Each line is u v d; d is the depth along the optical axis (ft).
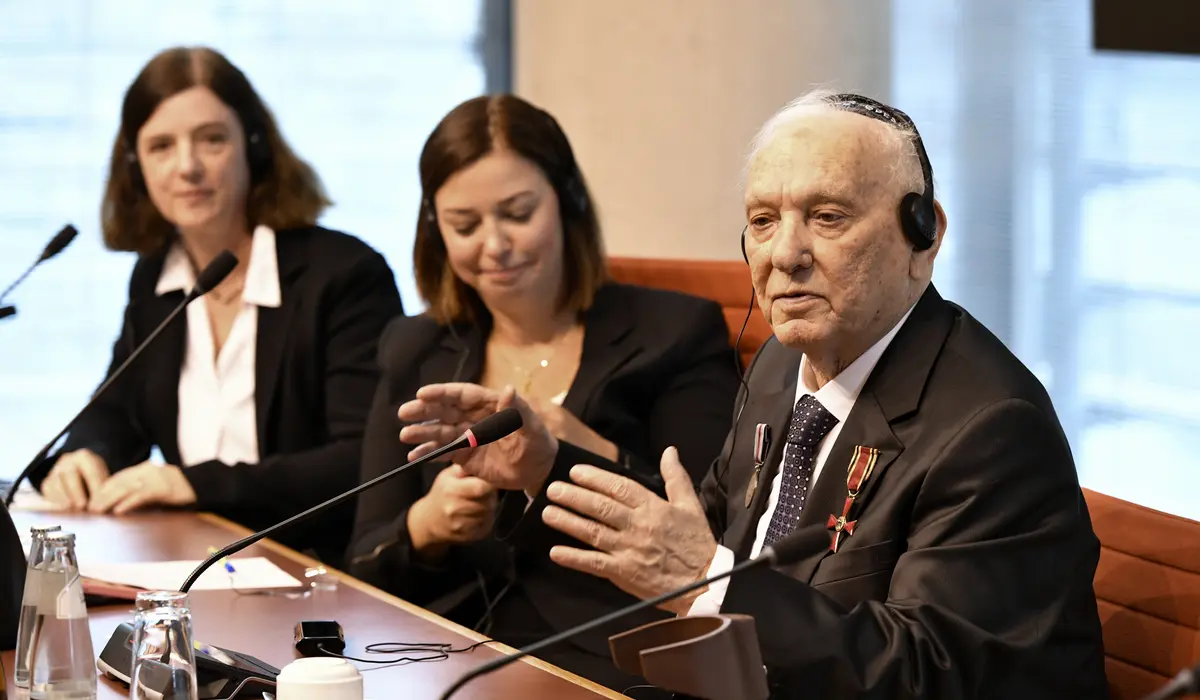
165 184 14.76
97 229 21.94
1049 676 7.29
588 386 11.81
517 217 11.66
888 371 8.15
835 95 8.48
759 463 9.03
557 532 9.68
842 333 8.14
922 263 8.23
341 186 22.68
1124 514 8.63
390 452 12.18
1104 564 8.59
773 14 17.03
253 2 22.34
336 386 14.70
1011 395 7.72
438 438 9.53
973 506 7.45
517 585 10.96
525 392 11.96
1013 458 7.55
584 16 17.92
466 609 11.11
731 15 17.10
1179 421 19.22
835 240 8.00
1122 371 19.77
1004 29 20.35
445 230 11.83
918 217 8.05
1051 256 20.33
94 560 10.36
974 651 7.00
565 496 7.29
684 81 17.33
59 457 14.43
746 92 17.16
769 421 9.25
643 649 6.22
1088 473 19.89
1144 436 19.52
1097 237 20.03
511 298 11.84
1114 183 19.89
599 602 10.59
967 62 20.44
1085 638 7.61
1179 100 19.44
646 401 12.03
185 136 14.69
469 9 22.98
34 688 6.33
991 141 20.47
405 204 22.89
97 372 22.13
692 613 7.00
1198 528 8.21
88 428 15.06
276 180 15.38
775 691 6.77
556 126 12.01
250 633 8.21
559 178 11.90
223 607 8.90
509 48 23.08
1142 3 14.96
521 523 9.73
